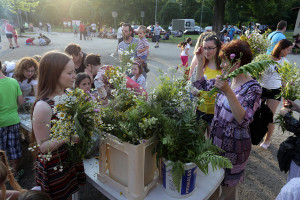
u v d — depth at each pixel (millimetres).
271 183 2951
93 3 49312
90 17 51250
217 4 20266
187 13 49969
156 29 16297
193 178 1488
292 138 1976
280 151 2010
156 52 13766
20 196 1521
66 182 1729
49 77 1521
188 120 1409
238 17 39188
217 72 2498
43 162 1575
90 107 1420
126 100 1630
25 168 3158
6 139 2689
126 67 1762
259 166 3281
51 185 1649
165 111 1524
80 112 1395
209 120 2416
